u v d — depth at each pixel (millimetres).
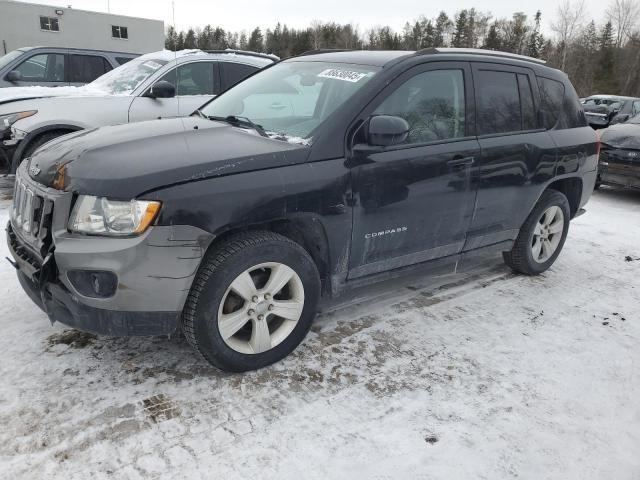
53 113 5824
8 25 27297
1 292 3537
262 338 2762
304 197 2701
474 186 3520
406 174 3105
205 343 2582
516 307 3809
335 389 2697
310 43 77250
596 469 2275
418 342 3215
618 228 6238
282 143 2840
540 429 2498
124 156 2553
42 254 2482
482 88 3637
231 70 6988
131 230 2312
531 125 3996
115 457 2158
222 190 2461
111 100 6141
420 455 2279
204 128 3131
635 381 2963
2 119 5777
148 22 31234
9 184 6891
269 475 2119
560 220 4441
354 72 3268
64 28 28656
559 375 2965
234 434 2332
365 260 3148
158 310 2449
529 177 3912
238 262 2559
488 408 2629
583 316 3738
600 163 7871
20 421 2312
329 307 3531
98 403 2469
